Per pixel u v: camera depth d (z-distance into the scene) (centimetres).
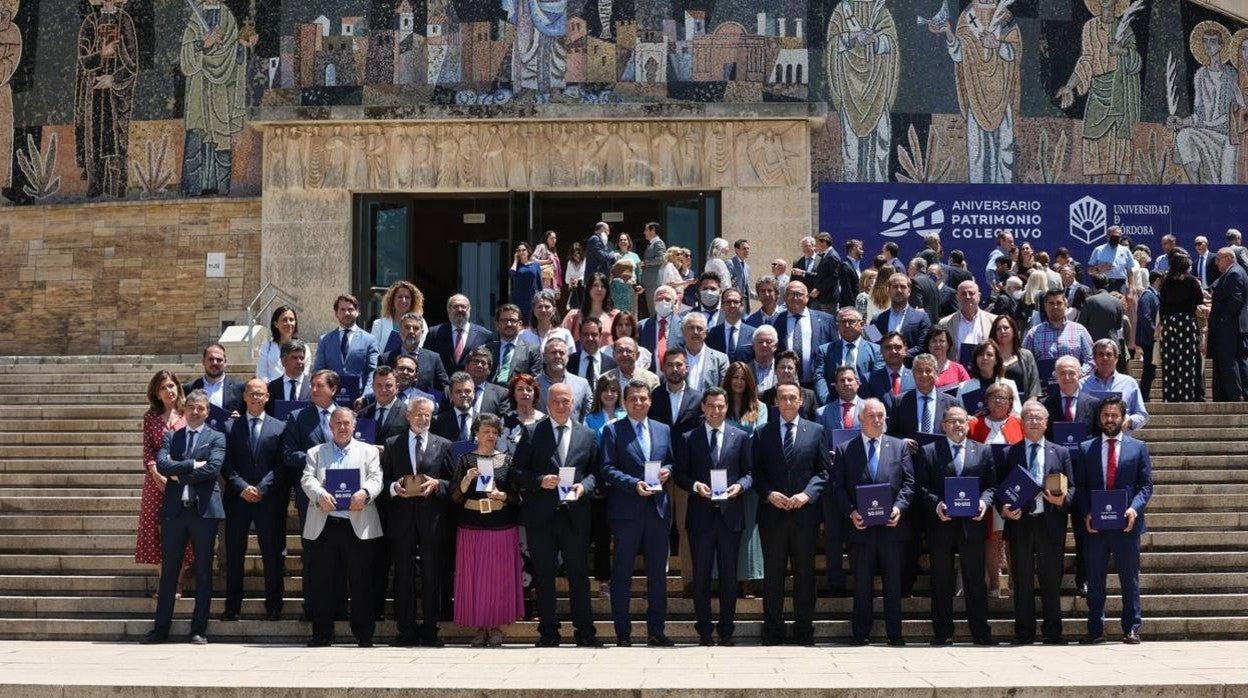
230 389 1338
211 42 2575
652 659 1066
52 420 1678
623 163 2483
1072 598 1247
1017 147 2523
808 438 1202
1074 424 1240
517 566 1196
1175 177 2541
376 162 2503
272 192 2506
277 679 946
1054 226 2492
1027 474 1165
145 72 2602
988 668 992
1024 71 2538
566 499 1157
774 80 2514
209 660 1066
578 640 1182
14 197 2636
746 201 2478
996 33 2536
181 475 1205
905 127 2516
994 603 1248
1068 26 2548
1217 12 2572
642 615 1277
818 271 1858
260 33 2556
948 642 1190
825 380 1362
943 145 2517
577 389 1293
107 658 1083
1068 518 1323
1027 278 1988
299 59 2541
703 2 2522
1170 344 1748
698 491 1170
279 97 2538
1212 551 1308
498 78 2514
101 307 2578
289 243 2503
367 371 1384
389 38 2527
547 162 2488
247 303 2522
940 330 1385
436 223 2530
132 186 2589
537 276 2041
